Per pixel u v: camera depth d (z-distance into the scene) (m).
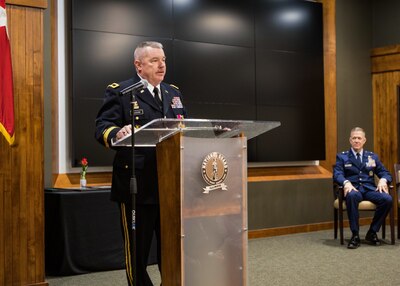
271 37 6.45
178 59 5.71
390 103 7.29
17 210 3.62
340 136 7.07
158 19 5.57
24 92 3.65
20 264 3.62
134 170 2.40
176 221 2.24
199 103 5.86
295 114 6.60
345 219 7.02
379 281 3.88
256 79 6.30
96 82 5.15
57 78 5.11
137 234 2.65
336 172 5.64
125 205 2.66
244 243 2.36
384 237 5.81
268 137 6.36
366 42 7.42
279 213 6.41
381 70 7.34
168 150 2.29
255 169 6.38
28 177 3.66
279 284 3.82
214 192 2.30
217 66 6.00
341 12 7.14
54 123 5.05
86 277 4.23
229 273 2.33
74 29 5.05
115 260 4.47
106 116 2.67
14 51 3.61
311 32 6.79
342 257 4.82
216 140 2.31
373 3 7.47
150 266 4.61
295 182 6.56
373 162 5.64
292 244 5.62
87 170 5.20
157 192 2.63
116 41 5.28
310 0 6.97
